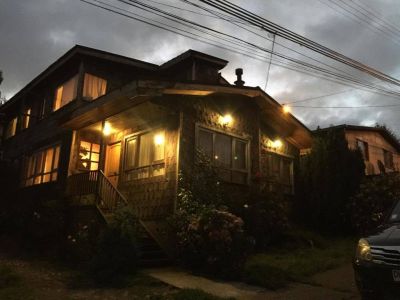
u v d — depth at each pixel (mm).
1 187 20062
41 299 6602
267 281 7633
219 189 11789
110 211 11008
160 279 8062
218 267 8586
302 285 7762
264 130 15781
